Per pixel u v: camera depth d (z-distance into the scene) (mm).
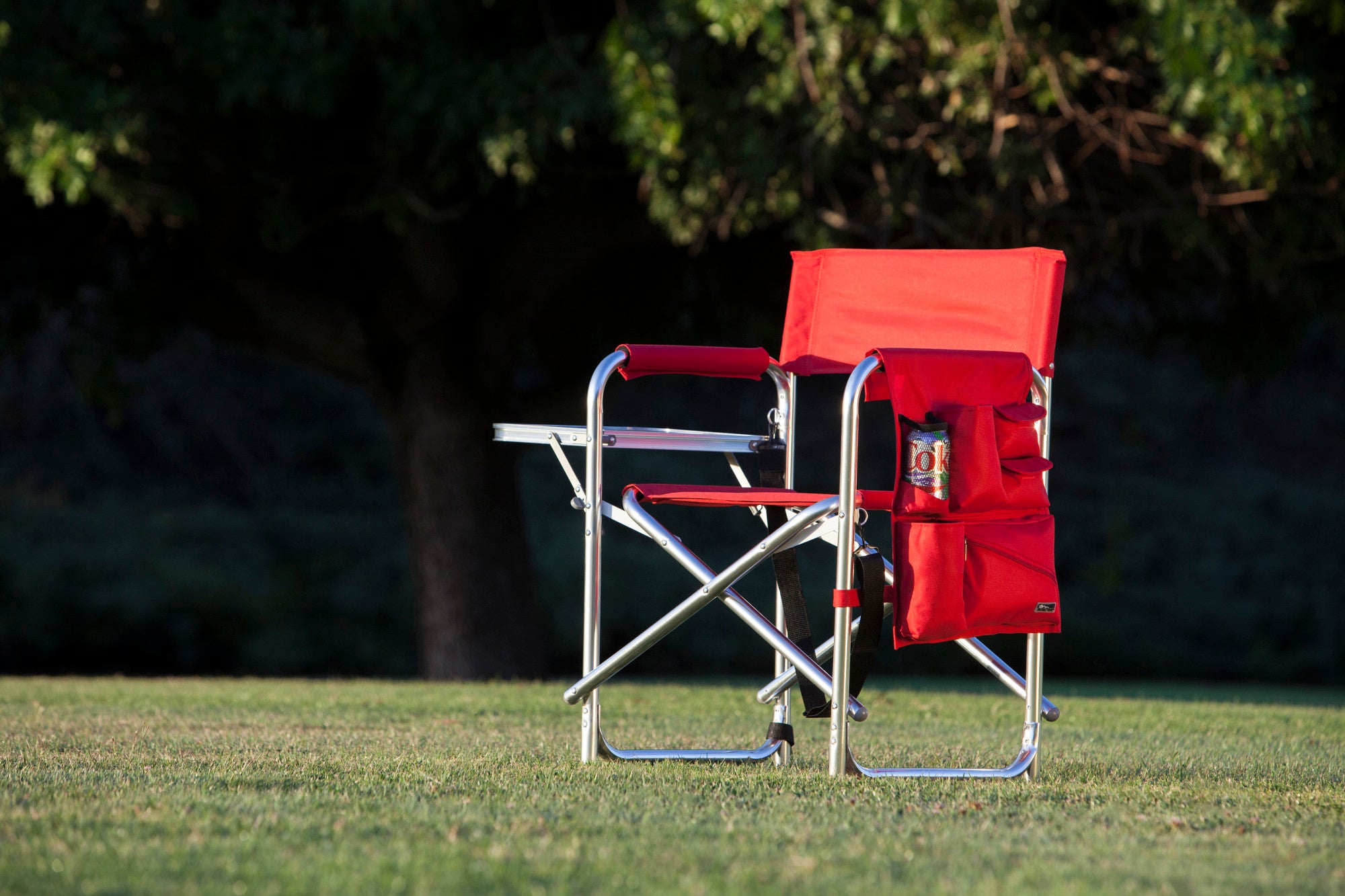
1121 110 20781
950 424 7949
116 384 27016
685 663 43531
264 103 20734
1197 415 62844
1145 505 55000
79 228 24766
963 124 20484
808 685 8648
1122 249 23609
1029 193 22812
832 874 5449
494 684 19219
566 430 8727
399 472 27016
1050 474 56906
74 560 46469
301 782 7633
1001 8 18953
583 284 27922
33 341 55844
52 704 13961
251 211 23859
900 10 18578
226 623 46062
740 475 9391
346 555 50375
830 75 19859
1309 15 20656
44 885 5047
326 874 5250
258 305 25125
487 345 26422
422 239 23969
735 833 6266
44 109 19172
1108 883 5340
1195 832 6605
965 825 6652
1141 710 15172
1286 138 19797
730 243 26516
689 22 19656
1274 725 13453
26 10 19891
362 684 19406
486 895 5023
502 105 20094
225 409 59844
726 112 20953
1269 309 25875
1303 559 52062
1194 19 18062
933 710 14617
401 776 7965
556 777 8008
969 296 9359
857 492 8125
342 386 59688
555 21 22625
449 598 26125
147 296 25812
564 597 45031
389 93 20250
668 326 28234
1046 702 8984
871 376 9258
